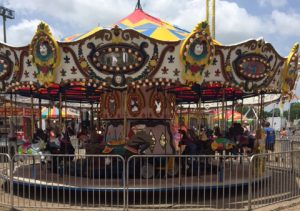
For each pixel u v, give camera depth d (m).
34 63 8.43
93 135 12.07
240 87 8.92
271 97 16.38
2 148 16.44
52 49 8.10
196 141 10.02
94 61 8.12
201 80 8.43
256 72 8.93
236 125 12.28
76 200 7.59
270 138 14.12
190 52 8.10
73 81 8.27
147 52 8.11
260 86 9.12
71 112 29.34
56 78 8.31
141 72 8.20
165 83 8.40
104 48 8.06
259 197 8.18
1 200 7.96
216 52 8.55
